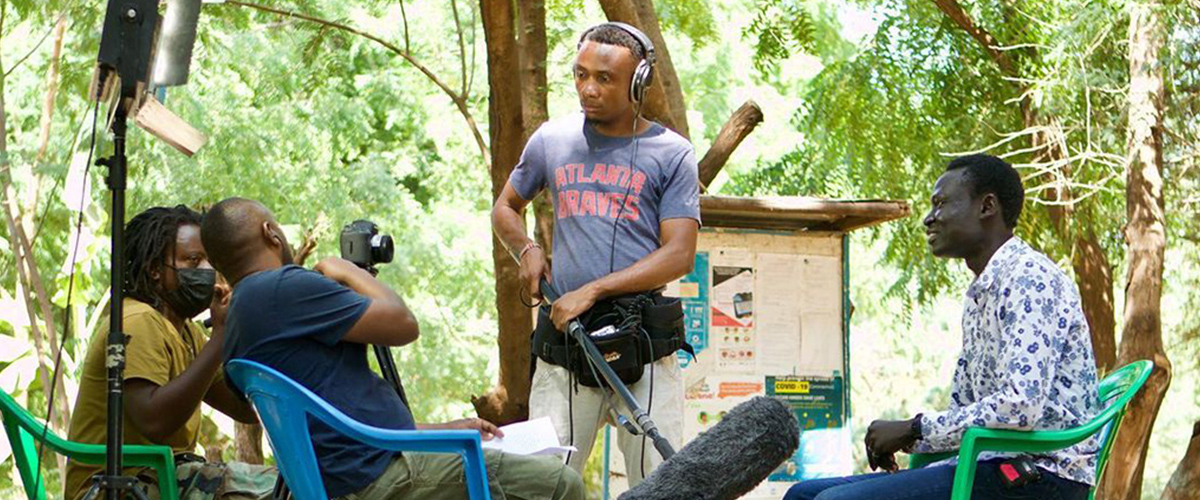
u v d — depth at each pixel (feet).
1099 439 13.83
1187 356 42.22
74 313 29.04
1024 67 33.12
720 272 19.62
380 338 11.82
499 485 12.13
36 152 37.29
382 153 50.83
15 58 41.60
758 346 19.66
